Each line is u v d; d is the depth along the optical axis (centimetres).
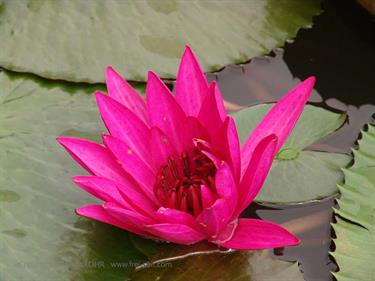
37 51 101
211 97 86
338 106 102
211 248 88
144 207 87
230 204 86
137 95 90
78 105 98
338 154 95
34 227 89
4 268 87
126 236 89
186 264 88
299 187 92
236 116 97
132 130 88
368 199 91
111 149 87
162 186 88
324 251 90
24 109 97
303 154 95
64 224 90
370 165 93
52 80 100
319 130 97
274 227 86
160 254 88
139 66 101
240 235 87
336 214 90
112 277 87
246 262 88
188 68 89
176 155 88
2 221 89
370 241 88
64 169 93
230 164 86
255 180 85
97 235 89
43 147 94
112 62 101
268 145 84
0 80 100
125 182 88
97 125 96
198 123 87
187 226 85
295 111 89
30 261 87
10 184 91
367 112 101
